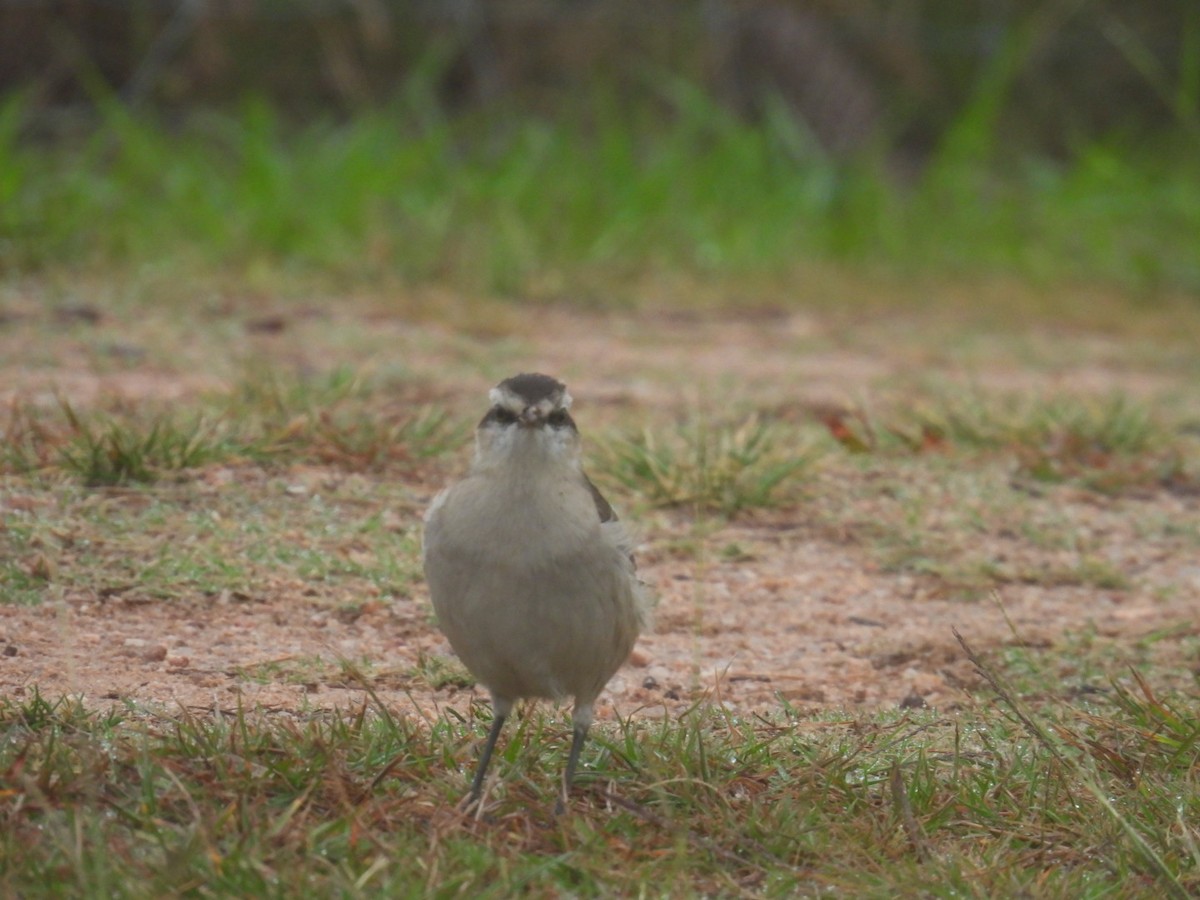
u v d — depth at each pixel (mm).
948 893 6512
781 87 27766
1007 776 7621
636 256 21391
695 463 12008
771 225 22969
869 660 9594
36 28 24500
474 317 17547
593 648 6992
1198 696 8969
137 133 21062
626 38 27438
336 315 17234
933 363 17484
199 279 18031
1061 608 10609
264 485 11125
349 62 26516
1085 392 15930
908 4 30109
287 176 20906
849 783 7578
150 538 10141
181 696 8195
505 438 6789
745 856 6883
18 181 19047
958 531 11805
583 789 7379
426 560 7043
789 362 16938
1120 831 7105
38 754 6961
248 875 6172
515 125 24500
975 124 25281
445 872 6434
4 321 15422
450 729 7750
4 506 10219
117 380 13578
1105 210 24281
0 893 5961
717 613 10148
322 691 8477
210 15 25328
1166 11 31688
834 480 12531
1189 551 11805
